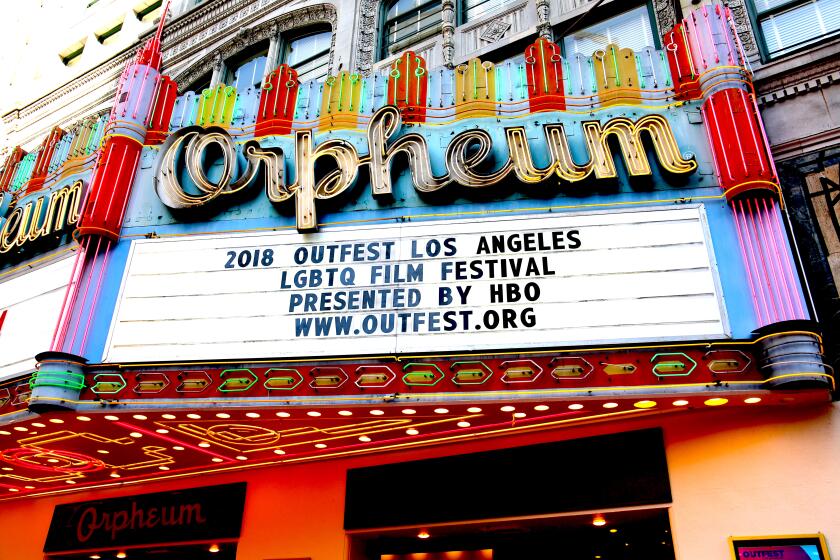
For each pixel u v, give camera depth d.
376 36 17.05
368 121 11.19
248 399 8.99
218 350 9.48
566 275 9.05
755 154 9.12
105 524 13.57
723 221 9.09
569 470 9.93
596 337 8.58
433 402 8.59
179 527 12.78
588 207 9.51
